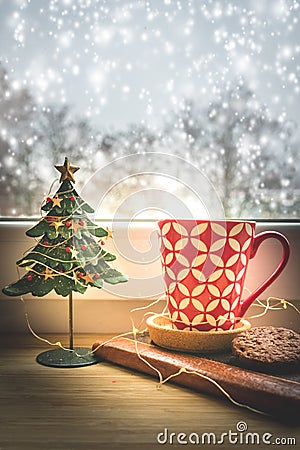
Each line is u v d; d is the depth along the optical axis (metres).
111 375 0.73
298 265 0.96
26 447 0.53
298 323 0.96
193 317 0.78
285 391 0.59
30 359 0.80
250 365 0.69
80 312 0.96
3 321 0.96
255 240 0.82
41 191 1.03
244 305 0.83
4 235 0.94
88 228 0.79
